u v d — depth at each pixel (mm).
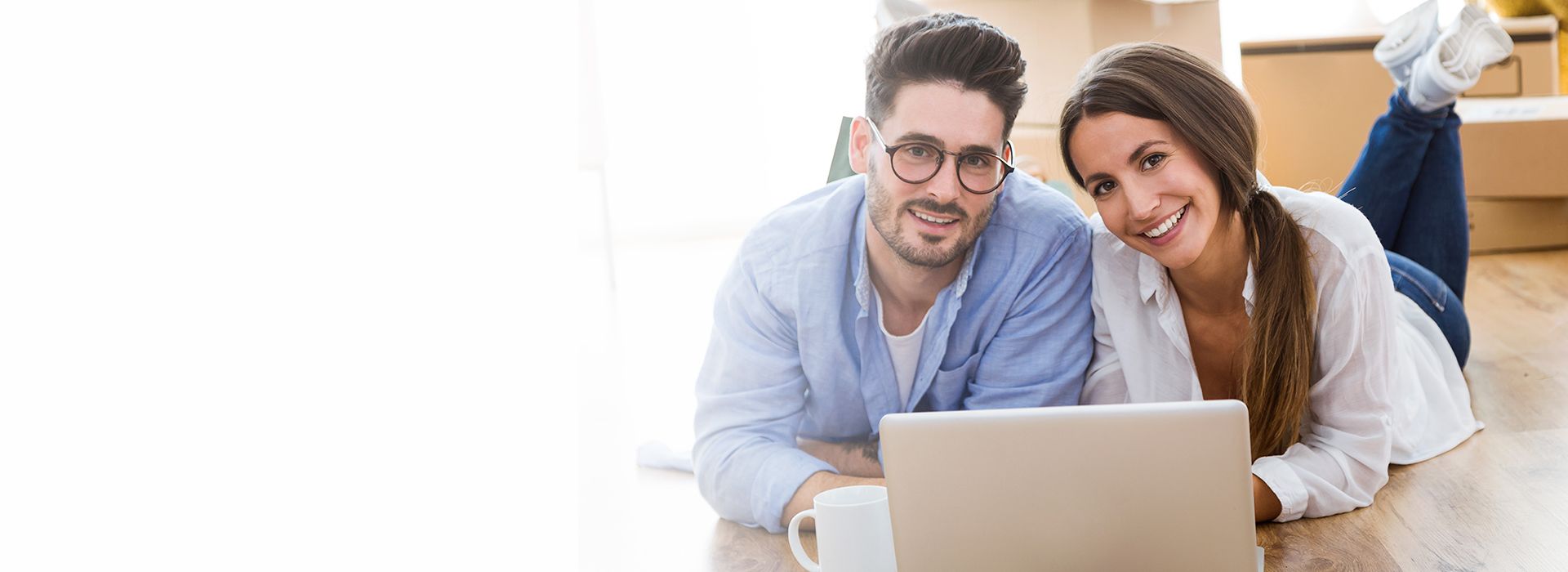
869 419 2072
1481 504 1945
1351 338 1939
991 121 1932
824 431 2096
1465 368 2584
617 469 2320
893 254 2004
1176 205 1909
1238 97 1911
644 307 3182
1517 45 3393
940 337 2021
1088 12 1892
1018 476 1260
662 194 3791
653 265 3605
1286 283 1930
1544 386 2445
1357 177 2412
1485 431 2258
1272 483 1920
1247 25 2893
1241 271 1938
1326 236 1926
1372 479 1975
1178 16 1897
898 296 2018
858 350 2047
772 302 2064
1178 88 1889
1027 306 1997
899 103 1954
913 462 1285
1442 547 1814
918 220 1974
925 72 1930
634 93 3654
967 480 1273
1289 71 2777
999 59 1912
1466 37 2258
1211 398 2006
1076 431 1238
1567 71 3482
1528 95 3416
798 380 2080
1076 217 1968
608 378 2689
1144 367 1987
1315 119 2795
